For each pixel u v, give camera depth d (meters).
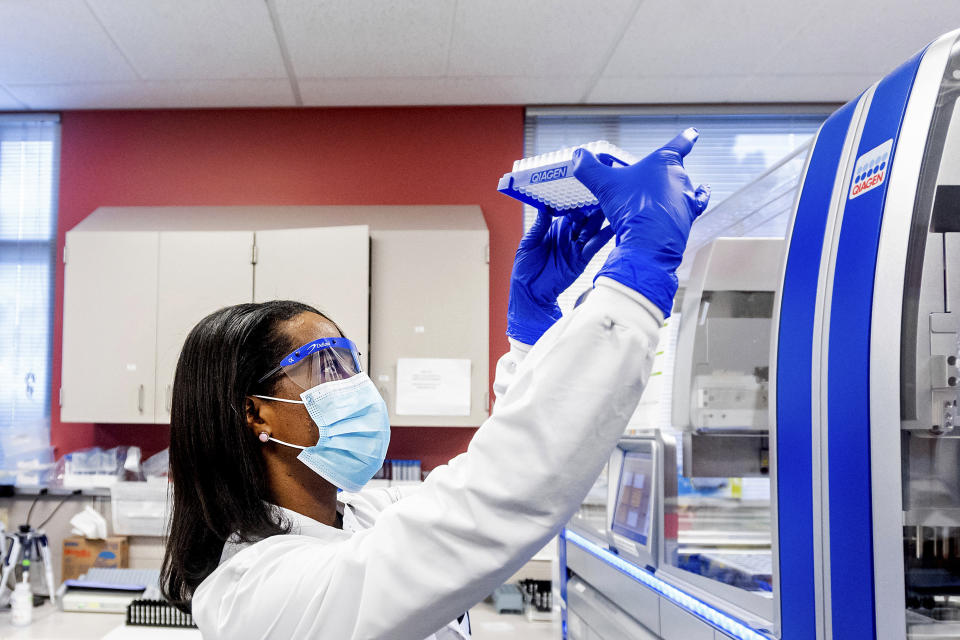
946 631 0.65
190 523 0.75
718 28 2.55
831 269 0.78
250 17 2.46
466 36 2.60
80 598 2.48
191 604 0.73
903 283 0.67
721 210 1.42
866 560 0.69
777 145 3.32
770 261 1.29
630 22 2.51
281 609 0.61
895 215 0.69
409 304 2.79
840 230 0.77
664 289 0.56
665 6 2.41
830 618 0.75
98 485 2.85
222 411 0.72
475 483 0.54
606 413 0.54
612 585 1.46
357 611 0.57
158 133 3.26
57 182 3.26
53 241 3.23
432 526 0.55
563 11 2.44
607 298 0.56
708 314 1.34
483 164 3.27
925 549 0.67
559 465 0.53
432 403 2.76
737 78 2.98
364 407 0.77
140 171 3.24
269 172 3.25
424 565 0.55
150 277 2.78
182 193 3.24
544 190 0.83
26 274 3.22
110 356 2.77
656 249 0.57
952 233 0.67
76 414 2.76
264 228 2.95
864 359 0.70
